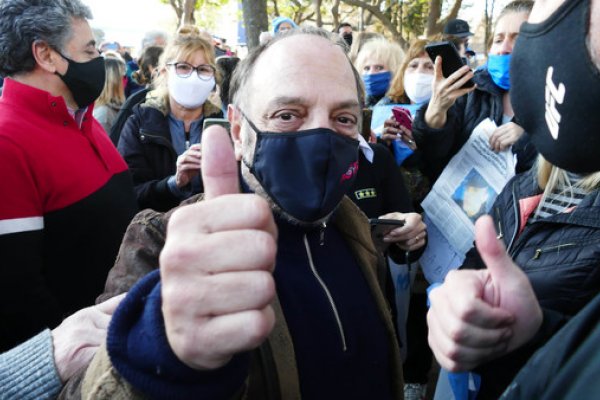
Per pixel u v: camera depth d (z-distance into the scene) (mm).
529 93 684
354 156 1116
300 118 1065
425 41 2732
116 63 3779
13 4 1611
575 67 570
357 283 1185
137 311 647
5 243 1503
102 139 1980
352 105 1098
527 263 1310
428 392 2572
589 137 599
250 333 546
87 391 654
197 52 2637
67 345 849
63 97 1745
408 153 2439
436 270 2176
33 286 1558
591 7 545
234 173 632
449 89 2168
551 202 1389
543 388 582
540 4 651
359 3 12516
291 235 1130
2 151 1494
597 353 508
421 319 2395
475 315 696
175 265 556
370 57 3158
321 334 1044
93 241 1771
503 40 2281
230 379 625
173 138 2760
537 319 732
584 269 1183
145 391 598
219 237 560
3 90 1685
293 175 1049
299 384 976
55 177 1633
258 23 4750
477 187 2119
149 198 2467
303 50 1068
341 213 1248
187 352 556
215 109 2969
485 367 977
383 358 1148
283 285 1054
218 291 549
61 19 1680
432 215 2211
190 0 7824
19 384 808
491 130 2178
